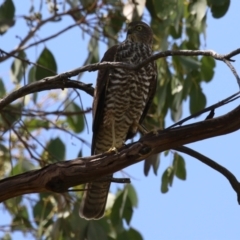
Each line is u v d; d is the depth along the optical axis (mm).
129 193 12500
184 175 11500
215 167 8188
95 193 10523
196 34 12391
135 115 10984
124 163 7746
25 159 12773
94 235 11656
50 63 11867
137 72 10672
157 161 10852
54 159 12320
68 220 12000
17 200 12734
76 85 9398
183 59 11758
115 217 12055
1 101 8586
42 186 7855
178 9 11570
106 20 12680
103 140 11164
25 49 12172
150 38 11320
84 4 12523
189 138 7609
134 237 12102
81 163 7812
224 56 7188
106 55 11062
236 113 7387
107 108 10820
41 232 12102
